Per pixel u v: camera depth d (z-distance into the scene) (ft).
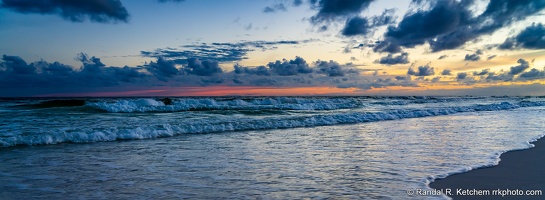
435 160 25.07
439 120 60.95
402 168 22.53
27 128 41.93
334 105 98.12
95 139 35.81
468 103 137.28
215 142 35.17
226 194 16.99
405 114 68.95
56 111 70.79
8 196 16.69
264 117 61.31
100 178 20.21
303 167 23.12
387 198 16.24
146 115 64.39
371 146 31.94
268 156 27.20
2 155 27.53
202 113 69.62
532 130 44.04
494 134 39.96
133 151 29.68
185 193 17.16
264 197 16.47
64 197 16.58
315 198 16.30
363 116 62.03
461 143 33.22
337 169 22.41
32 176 20.65
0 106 82.94
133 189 17.92
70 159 25.96
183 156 27.27
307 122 54.08
